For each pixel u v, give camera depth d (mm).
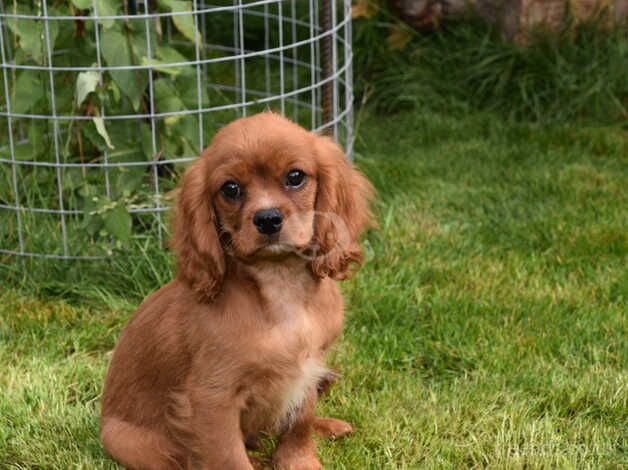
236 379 977
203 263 979
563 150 1766
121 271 1345
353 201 1026
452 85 1973
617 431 1084
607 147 1769
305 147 980
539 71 1921
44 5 1293
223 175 963
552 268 1385
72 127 1423
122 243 1352
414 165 1711
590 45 1961
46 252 1359
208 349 976
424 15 2082
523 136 1824
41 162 1376
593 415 1112
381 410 1123
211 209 981
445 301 1303
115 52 1331
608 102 1877
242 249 962
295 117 1750
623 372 1164
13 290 1333
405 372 1194
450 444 1064
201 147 1398
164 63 1356
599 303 1308
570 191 1604
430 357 1217
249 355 973
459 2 2066
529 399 1132
